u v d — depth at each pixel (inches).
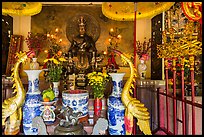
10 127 63.9
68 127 60.4
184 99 89.4
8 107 67.9
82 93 76.3
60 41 187.9
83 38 184.4
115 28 190.4
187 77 128.9
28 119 68.2
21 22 189.8
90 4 190.9
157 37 160.4
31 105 69.0
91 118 81.0
